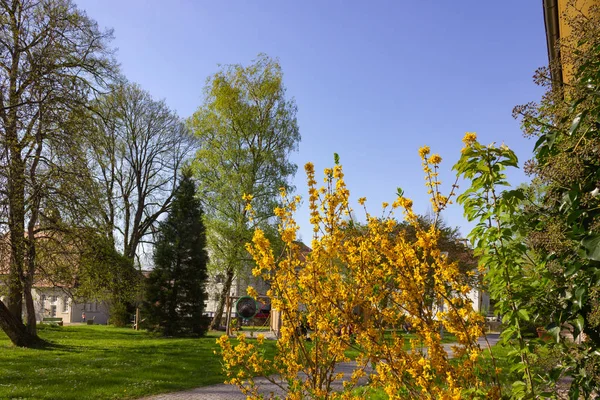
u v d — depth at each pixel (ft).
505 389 11.20
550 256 9.77
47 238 50.80
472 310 9.47
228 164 82.38
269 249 11.16
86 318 142.41
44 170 48.29
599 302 8.82
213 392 30.48
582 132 9.20
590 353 9.42
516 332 10.39
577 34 9.70
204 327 77.46
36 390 28.91
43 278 51.93
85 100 50.90
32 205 46.96
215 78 84.23
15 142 44.42
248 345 12.53
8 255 46.83
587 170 8.91
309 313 11.21
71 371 36.27
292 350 11.55
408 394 9.29
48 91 47.67
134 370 37.60
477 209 10.66
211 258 81.97
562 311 9.52
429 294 9.68
